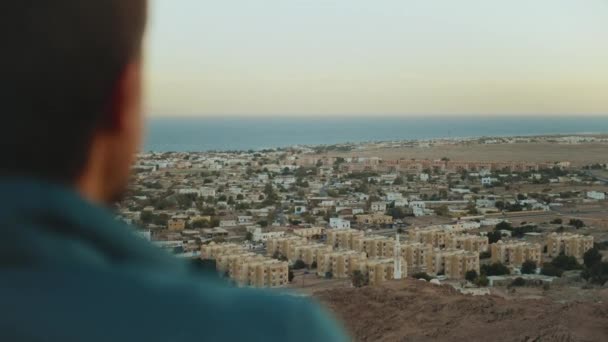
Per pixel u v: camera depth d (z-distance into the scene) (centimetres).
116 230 92
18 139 89
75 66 91
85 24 92
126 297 83
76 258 85
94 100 94
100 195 99
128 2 96
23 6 88
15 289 81
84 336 80
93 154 96
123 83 97
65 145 92
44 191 88
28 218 85
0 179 87
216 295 88
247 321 86
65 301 81
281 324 88
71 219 88
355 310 1583
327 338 91
